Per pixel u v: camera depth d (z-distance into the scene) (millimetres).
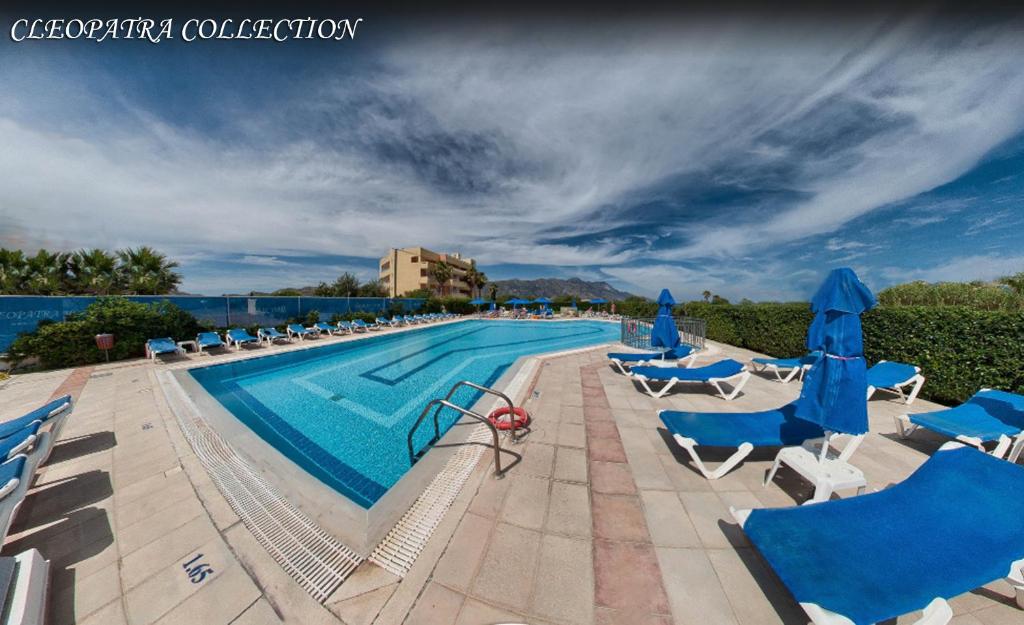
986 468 2340
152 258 18438
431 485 3215
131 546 2498
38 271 16516
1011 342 4715
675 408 5352
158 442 4191
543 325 22812
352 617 1963
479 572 2240
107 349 9047
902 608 1585
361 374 8930
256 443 4172
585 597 2064
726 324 12641
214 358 9734
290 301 15836
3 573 1908
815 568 1812
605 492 3104
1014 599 2008
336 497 3070
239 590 2135
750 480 3299
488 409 5266
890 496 2299
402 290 51906
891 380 5547
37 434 3184
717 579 2184
